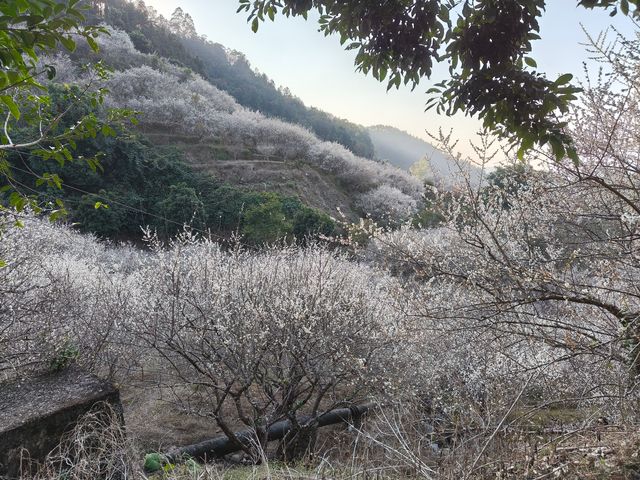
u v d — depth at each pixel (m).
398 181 44.50
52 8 1.50
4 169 2.77
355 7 2.44
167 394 8.18
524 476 2.57
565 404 3.96
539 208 3.63
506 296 3.38
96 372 7.68
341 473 3.16
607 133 3.08
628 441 2.74
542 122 2.30
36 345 5.39
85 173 22.53
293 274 7.18
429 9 2.31
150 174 26.28
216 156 39.72
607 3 2.18
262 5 2.67
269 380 6.75
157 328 6.30
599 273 3.35
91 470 2.76
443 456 2.99
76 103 2.91
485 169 3.60
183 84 52.62
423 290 4.58
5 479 2.82
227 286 6.55
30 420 2.99
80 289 8.72
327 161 43.44
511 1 2.20
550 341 3.15
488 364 5.33
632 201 3.19
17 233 5.46
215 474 3.43
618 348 2.97
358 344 6.45
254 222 21.14
